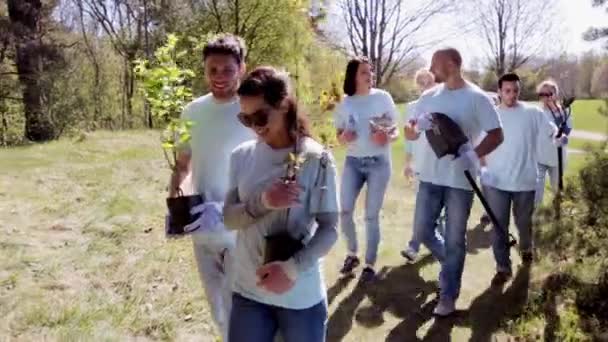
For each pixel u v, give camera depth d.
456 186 4.37
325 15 4.92
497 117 4.33
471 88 4.36
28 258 5.46
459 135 4.27
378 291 5.10
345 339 4.25
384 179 5.27
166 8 22.20
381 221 7.51
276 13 18.38
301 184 2.43
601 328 3.63
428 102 4.53
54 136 20.83
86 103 24.41
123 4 27.69
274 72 2.47
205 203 3.21
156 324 4.30
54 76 20.91
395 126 5.27
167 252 5.85
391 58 32.16
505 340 4.19
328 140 4.12
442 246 4.74
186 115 3.34
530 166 5.34
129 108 26.77
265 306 2.54
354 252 5.42
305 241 2.47
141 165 10.91
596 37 3.93
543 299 4.32
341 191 5.33
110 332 4.12
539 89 6.92
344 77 5.22
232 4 19.80
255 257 2.52
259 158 2.54
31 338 4.01
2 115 21.28
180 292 4.91
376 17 31.47
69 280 5.05
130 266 5.45
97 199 7.89
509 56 36.44
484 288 5.17
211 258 3.39
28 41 20.17
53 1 22.30
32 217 6.91
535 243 4.30
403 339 4.25
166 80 3.11
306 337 2.51
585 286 3.73
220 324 3.41
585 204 3.76
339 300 4.92
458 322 4.50
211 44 3.28
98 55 28.62
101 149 13.03
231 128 3.27
